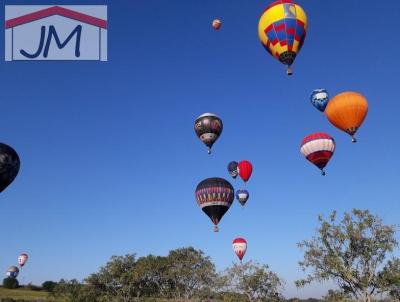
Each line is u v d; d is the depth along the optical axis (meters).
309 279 30.72
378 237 30.61
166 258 68.19
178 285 65.06
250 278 43.88
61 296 72.31
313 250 31.03
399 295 29.88
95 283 68.19
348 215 31.14
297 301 42.69
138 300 67.88
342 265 29.88
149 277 68.25
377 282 29.91
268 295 43.78
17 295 89.19
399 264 29.97
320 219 31.45
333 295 30.73
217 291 48.69
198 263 65.31
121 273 68.56
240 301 43.84
